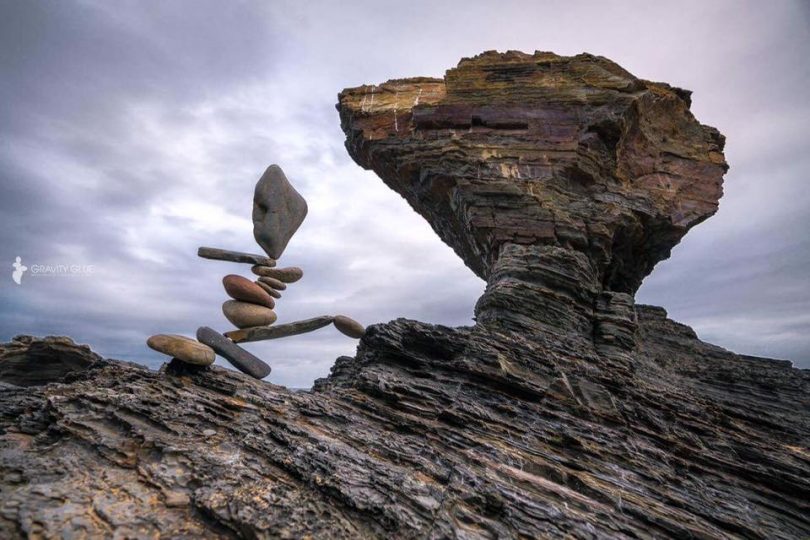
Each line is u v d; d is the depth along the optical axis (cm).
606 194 2838
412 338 1652
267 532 692
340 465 898
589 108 3022
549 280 2198
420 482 900
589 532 859
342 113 3625
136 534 652
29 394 1159
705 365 2561
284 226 1320
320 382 1727
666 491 1142
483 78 3241
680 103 3534
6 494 706
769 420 1761
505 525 844
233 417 1039
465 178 2786
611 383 1634
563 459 1164
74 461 830
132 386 1113
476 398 1404
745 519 1110
